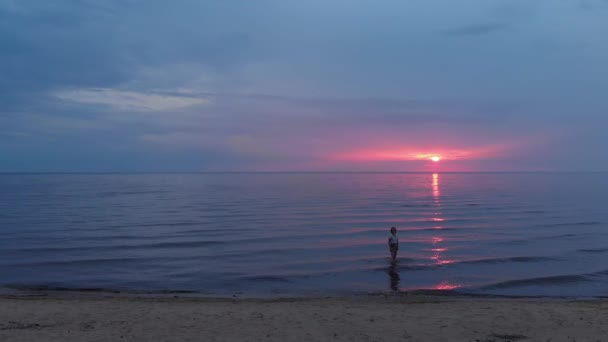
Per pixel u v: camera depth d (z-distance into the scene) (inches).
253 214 1829.5
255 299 556.1
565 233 1237.1
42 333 375.2
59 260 865.5
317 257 899.4
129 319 425.4
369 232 1275.8
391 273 751.7
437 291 626.2
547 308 477.1
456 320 424.2
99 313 449.7
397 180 7150.6
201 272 762.8
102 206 2271.2
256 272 761.6
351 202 2491.4
